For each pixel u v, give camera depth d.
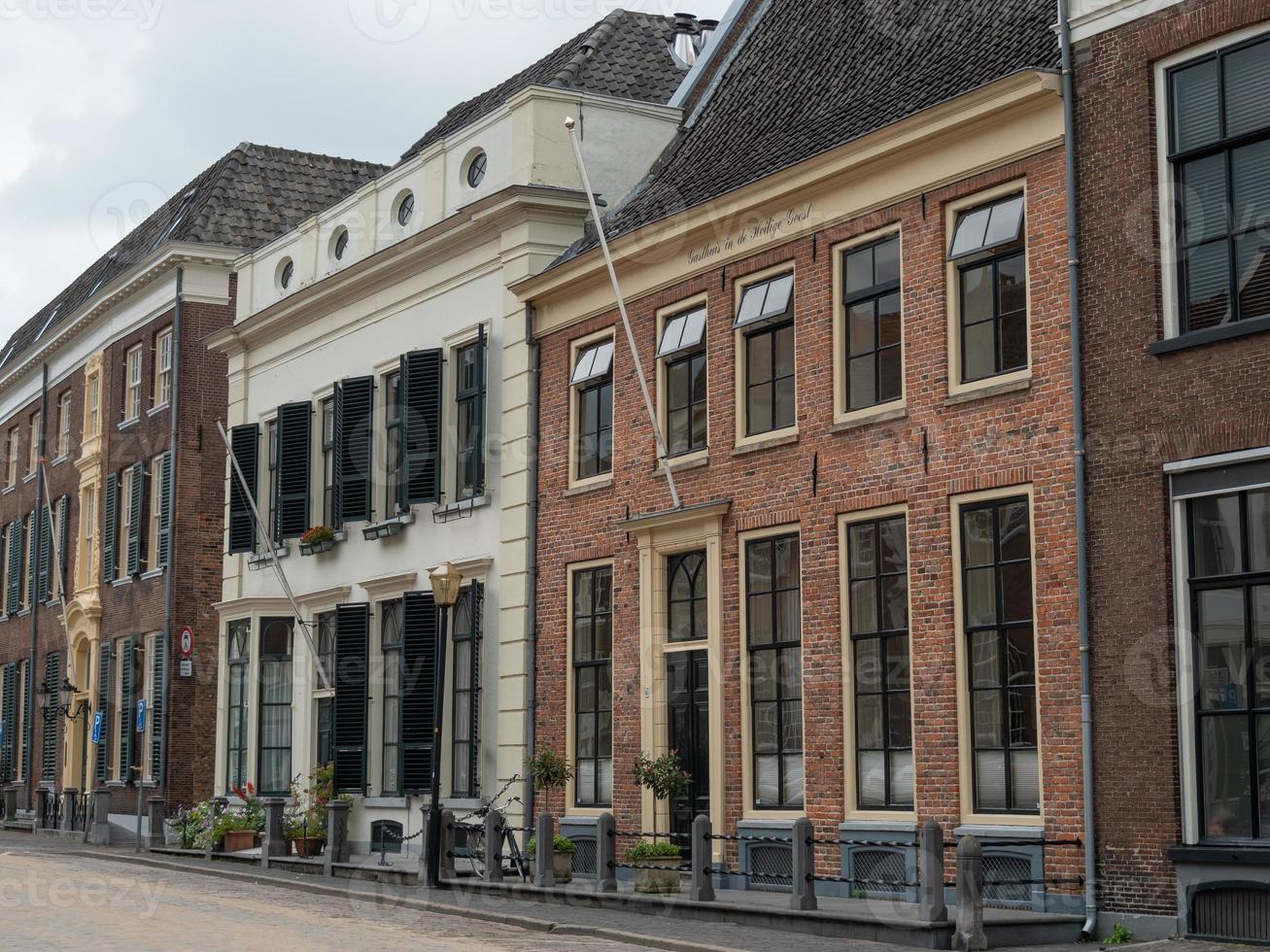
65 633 41.56
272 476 31.06
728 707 20.06
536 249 24.39
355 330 28.69
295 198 38.06
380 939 15.28
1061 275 16.19
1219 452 14.61
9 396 48.19
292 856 26.11
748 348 20.42
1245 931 14.05
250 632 30.20
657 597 21.48
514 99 24.98
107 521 39.03
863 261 18.77
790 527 19.42
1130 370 15.41
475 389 25.28
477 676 24.75
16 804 42.50
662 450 20.91
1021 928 14.89
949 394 17.38
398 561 27.03
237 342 32.16
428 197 26.95
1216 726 14.54
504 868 21.80
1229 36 14.92
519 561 24.06
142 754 35.31
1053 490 16.08
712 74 26.09
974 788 16.80
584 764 22.77
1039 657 16.05
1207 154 15.07
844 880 17.84
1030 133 16.61
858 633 18.36
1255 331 14.41
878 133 18.12
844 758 18.28
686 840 20.69
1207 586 14.72
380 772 26.89
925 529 17.48
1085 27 16.11
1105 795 15.24
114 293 38.59
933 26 19.83
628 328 20.97
